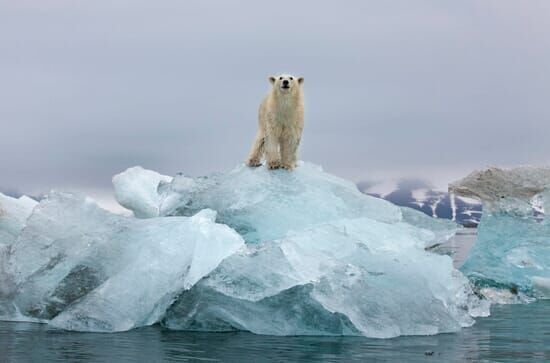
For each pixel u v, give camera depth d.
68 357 10.01
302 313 12.73
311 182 16.39
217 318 13.05
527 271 20.59
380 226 14.76
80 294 13.93
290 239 13.48
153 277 13.26
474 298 15.91
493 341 11.77
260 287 12.71
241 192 15.89
